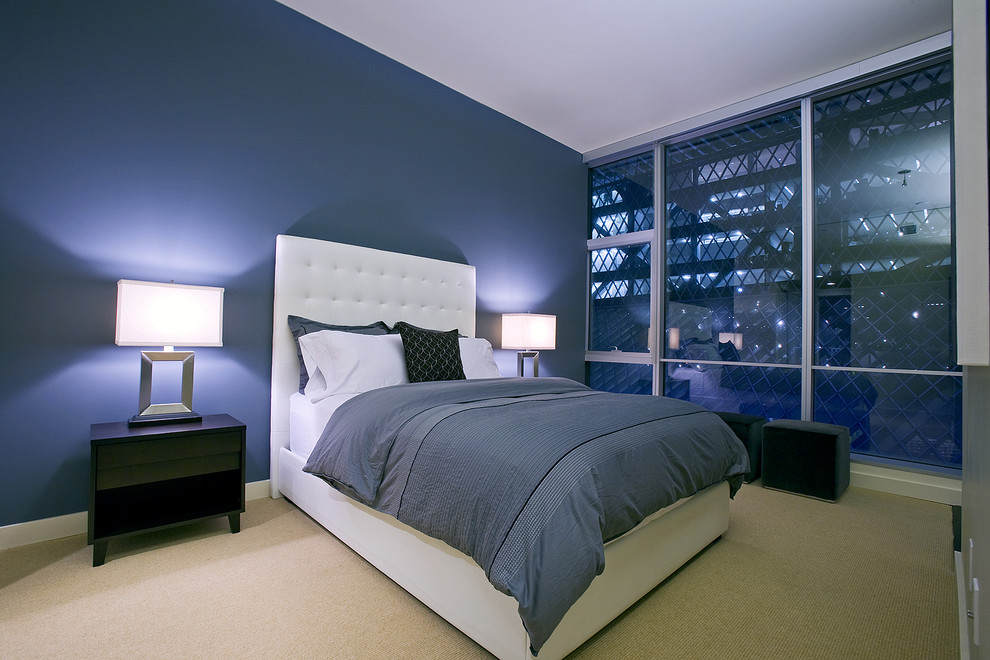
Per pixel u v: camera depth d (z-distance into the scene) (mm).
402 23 3104
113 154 2404
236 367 2797
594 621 1522
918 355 3264
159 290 2250
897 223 3350
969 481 1587
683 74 3594
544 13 2961
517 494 1375
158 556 2076
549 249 4758
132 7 2467
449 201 3895
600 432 1692
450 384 2479
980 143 793
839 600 1819
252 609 1691
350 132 3299
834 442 2949
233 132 2793
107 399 2393
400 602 1750
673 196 4574
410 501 1664
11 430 2160
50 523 2229
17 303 2170
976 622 1115
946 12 2867
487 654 1479
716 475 2168
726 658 1485
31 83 2199
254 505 2715
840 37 3117
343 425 2131
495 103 4125
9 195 2148
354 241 3311
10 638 1510
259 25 2895
